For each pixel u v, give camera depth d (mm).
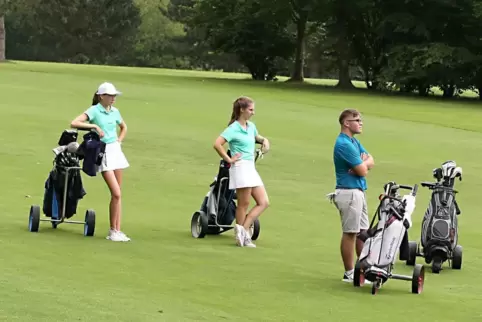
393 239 18031
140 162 37188
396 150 46031
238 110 23172
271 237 24562
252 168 23156
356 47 108688
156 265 19641
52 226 23734
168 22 195500
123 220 25859
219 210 24062
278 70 124750
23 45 187875
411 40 104062
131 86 78750
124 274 18453
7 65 107688
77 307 15320
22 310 14867
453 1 98312
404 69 99562
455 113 71500
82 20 188375
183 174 35000
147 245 22031
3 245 20766
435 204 21641
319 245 23641
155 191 31219
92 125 22016
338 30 106625
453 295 18422
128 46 193625
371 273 17875
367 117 63375
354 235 19016
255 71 124125
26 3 174625
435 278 20438
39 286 16750
